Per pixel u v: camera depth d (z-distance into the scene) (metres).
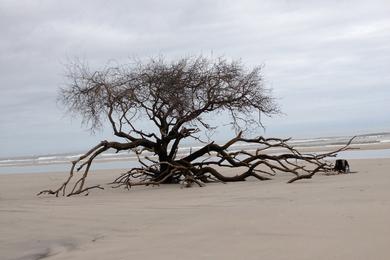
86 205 11.44
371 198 8.98
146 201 11.71
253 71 17.59
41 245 7.02
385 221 6.51
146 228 7.69
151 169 17.53
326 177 15.13
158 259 5.57
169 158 17.61
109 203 11.67
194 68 17.03
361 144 48.47
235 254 5.46
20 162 70.56
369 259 4.83
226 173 21.02
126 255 5.93
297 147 49.44
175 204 10.59
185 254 5.68
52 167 46.12
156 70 16.94
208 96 17.00
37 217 9.65
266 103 17.91
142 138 17.17
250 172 16.50
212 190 13.65
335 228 6.33
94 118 17.59
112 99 16.84
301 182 13.95
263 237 6.18
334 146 47.69
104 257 5.95
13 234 7.93
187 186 15.45
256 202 9.79
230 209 8.98
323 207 8.18
